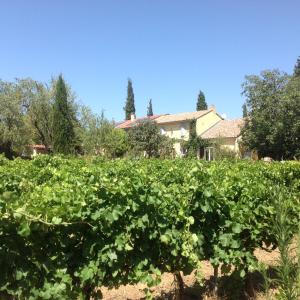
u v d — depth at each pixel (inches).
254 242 230.2
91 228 167.3
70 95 1875.0
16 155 1748.3
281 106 1333.7
